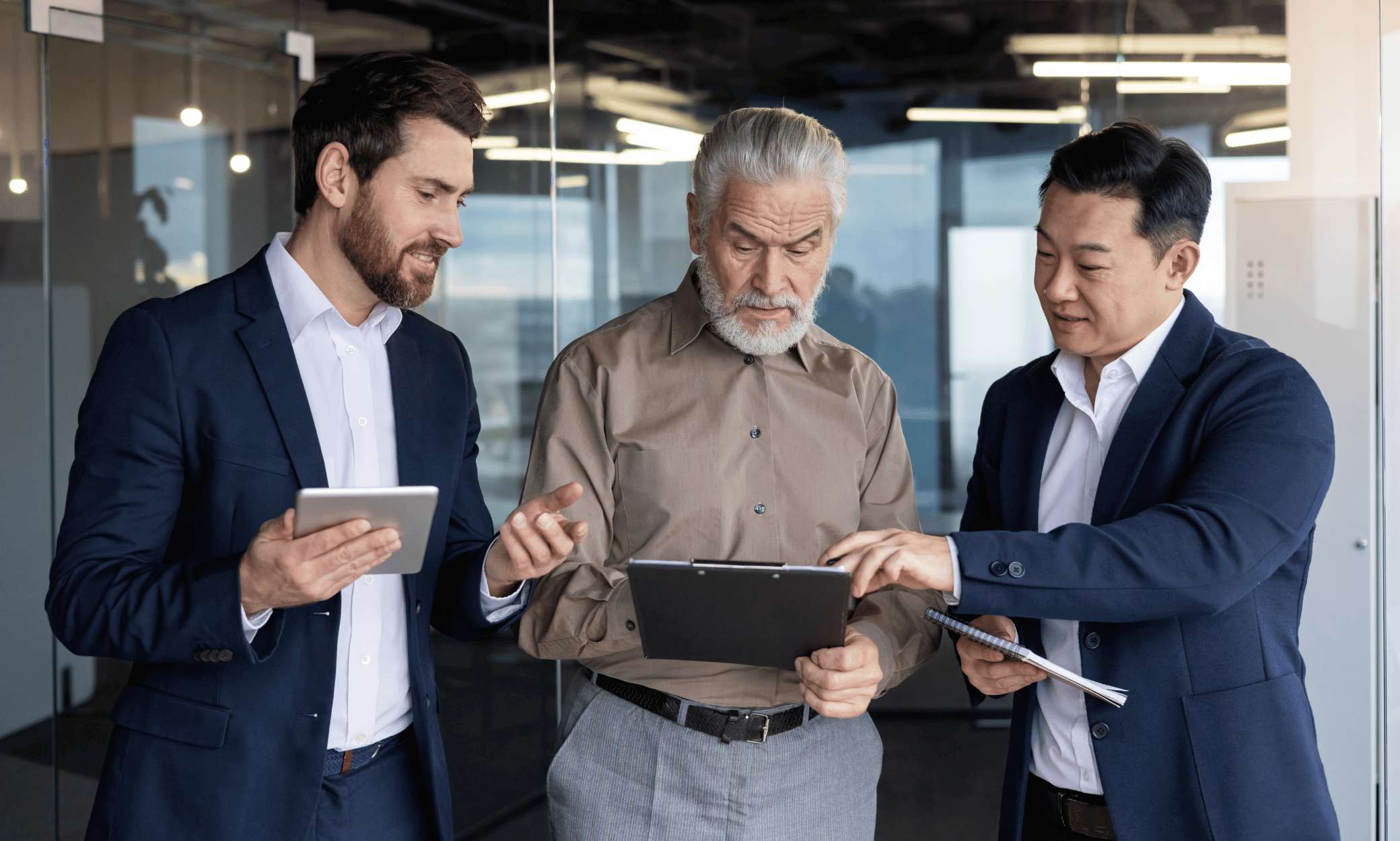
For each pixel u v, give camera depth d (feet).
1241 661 4.25
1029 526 4.86
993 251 12.69
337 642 4.36
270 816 4.18
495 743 11.02
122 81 9.14
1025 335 12.81
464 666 10.73
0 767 8.41
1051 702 4.69
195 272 9.87
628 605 4.77
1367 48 8.05
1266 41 8.56
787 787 4.91
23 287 8.45
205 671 4.20
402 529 3.64
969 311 12.86
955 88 12.36
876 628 4.93
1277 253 8.30
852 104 12.57
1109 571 3.95
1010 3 11.92
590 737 5.09
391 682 4.69
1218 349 4.50
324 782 4.44
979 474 5.45
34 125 8.47
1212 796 4.19
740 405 5.19
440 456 4.88
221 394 4.27
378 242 4.44
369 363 4.79
